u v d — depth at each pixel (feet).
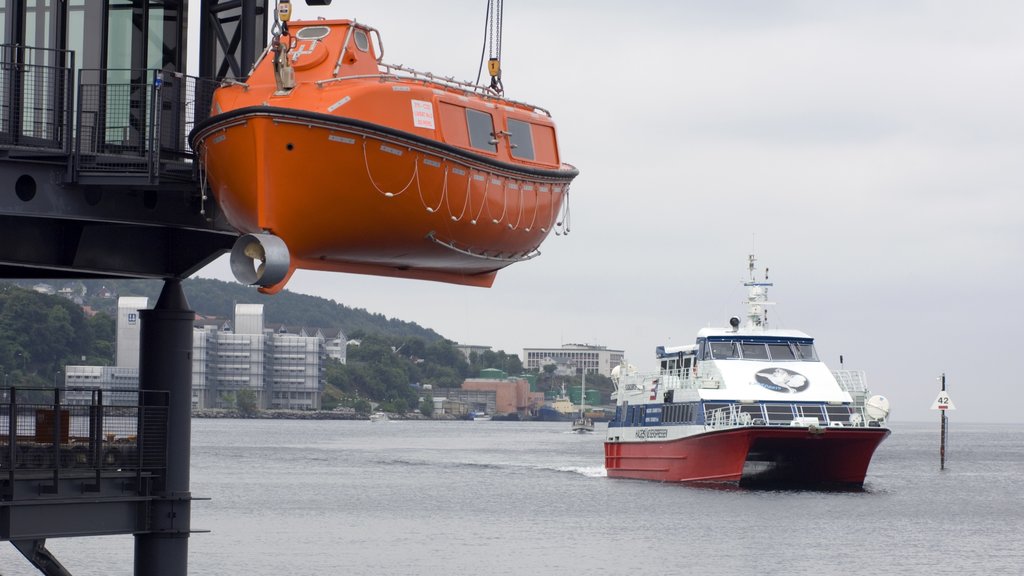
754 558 207.41
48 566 100.58
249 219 89.86
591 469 469.57
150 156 91.25
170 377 105.70
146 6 100.68
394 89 90.53
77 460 97.30
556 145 108.99
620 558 207.82
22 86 95.40
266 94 89.81
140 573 101.71
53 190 92.68
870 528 242.37
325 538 232.94
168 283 107.65
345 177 88.22
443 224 95.04
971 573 194.08
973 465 509.76
